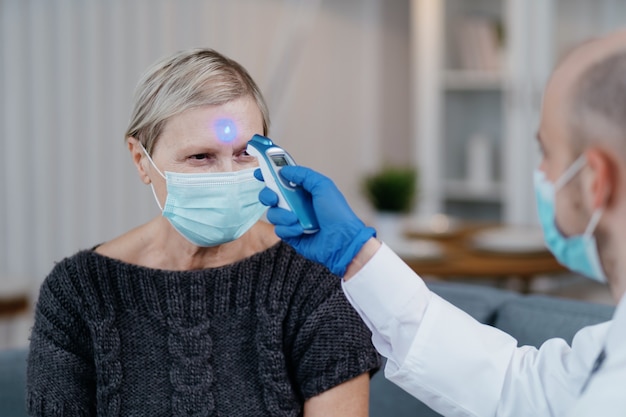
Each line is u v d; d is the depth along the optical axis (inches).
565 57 39.6
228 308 58.8
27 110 162.7
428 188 185.5
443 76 183.0
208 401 56.9
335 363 57.5
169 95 55.9
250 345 58.8
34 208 165.2
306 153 192.9
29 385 58.6
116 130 170.4
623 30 38.4
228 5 180.4
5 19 159.3
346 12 198.4
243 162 57.4
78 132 167.2
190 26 176.4
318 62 193.5
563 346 48.4
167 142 56.6
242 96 56.4
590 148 37.3
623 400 36.4
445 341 49.1
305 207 48.0
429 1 183.3
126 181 172.4
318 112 194.5
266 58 186.7
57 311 58.9
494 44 176.2
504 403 48.3
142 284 58.7
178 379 57.2
